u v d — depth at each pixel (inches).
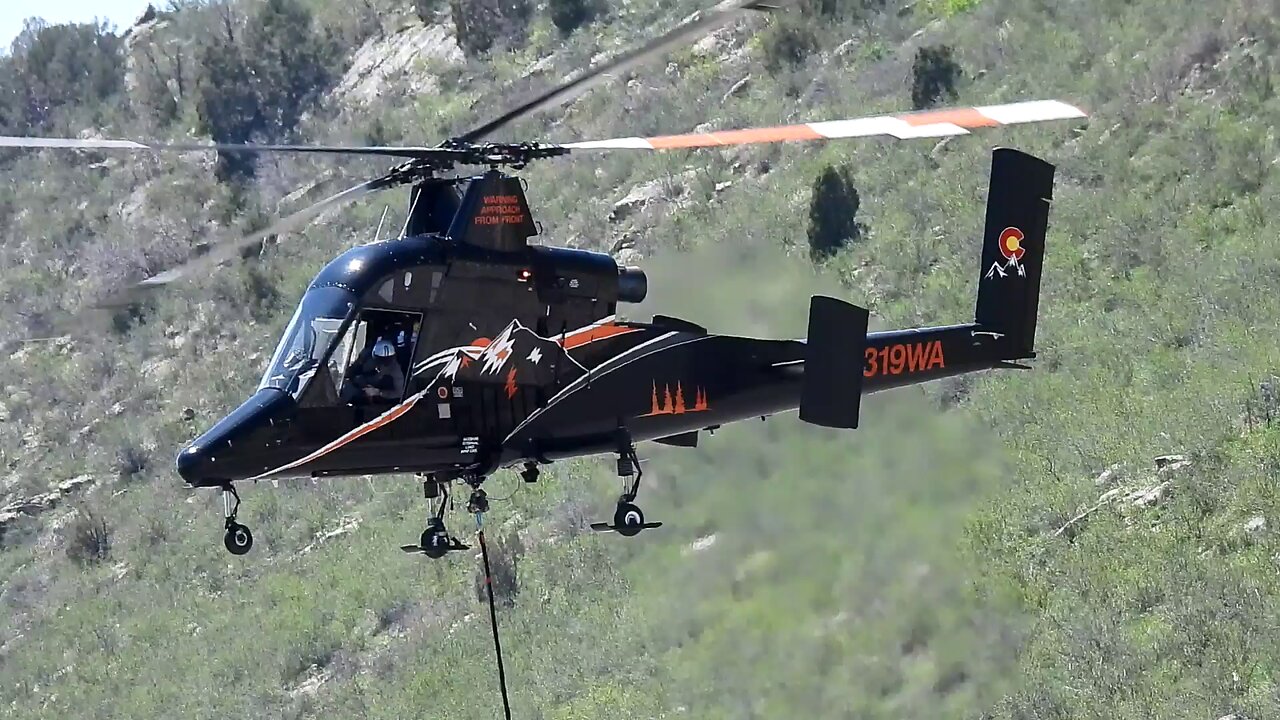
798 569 2186.3
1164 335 2493.8
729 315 2235.5
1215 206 2800.2
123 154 5866.1
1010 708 1780.3
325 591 2987.2
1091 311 2655.0
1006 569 1995.6
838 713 1911.9
